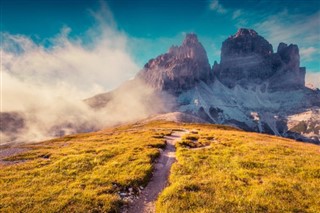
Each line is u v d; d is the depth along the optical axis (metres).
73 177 22.70
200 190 17.98
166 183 21.58
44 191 19.38
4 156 38.59
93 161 27.66
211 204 15.88
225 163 24.83
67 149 38.72
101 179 21.42
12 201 17.59
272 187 17.75
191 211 15.22
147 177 22.42
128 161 27.06
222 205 15.62
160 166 26.86
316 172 21.25
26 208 16.64
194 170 23.12
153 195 19.33
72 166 25.97
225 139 41.62
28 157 34.38
